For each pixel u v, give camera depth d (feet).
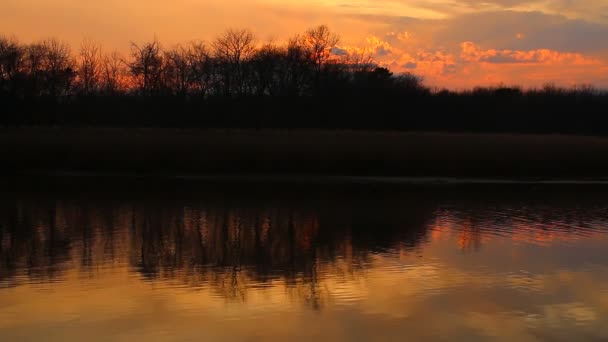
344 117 216.74
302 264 49.65
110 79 237.04
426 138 166.81
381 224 70.13
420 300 39.22
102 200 93.56
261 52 231.91
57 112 211.20
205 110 211.41
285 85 229.04
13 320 35.55
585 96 256.52
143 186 115.44
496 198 98.48
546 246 56.44
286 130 195.72
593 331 33.76
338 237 61.82
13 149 146.10
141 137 158.40
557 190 112.68
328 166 139.64
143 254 53.57
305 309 37.47
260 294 40.81
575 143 157.07
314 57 232.94
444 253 53.47
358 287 42.37
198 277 45.55
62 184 118.42
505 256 52.06
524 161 140.87
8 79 202.18
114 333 33.45
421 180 129.49
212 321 35.27
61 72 217.56
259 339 32.50
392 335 33.09
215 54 230.27
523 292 41.04
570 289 41.81
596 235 62.49
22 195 99.81
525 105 246.27
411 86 255.70
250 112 211.41
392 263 49.62
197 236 62.69
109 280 44.57
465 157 141.90
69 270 47.50
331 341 32.22
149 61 222.89
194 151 145.28
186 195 100.78
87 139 153.58
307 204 89.25
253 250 55.57
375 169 139.13
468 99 246.88
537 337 32.83
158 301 39.22
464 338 32.71
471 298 39.63
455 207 86.28
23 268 48.03
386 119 220.02
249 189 111.14
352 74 253.65
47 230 65.72
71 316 36.27
